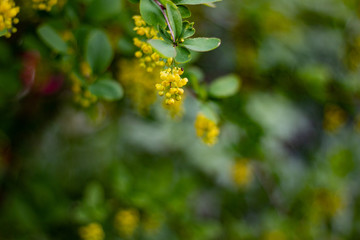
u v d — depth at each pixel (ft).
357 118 3.22
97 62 1.64
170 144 2.96
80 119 2.87
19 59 2.05
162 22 1.34
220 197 3.15
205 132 1.68
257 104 2.67
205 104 1.64
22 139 2.53
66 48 1.68
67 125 2.81
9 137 2.48
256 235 3.13
